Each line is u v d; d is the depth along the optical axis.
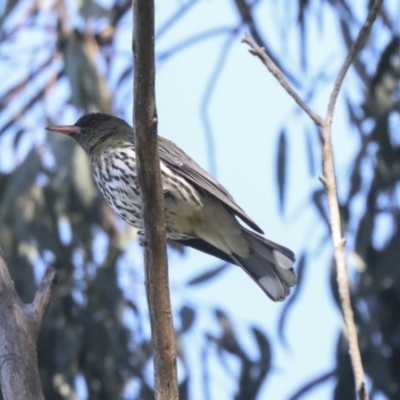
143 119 6.52
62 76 12.16
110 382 11.17
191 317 11.20
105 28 12.40
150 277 6.66
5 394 6.54
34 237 11.23
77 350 10.98
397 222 11.18
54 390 10.91
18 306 6.76
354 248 11.13
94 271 11.41
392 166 11.35
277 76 7.75
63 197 11.30
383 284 10.94
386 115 11.38
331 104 7.61
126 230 11.65
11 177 11.77
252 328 11.68
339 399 10.80
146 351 11.41
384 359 10.84
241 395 11.41
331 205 7.01
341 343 10.90
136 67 6.39
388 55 11.36
